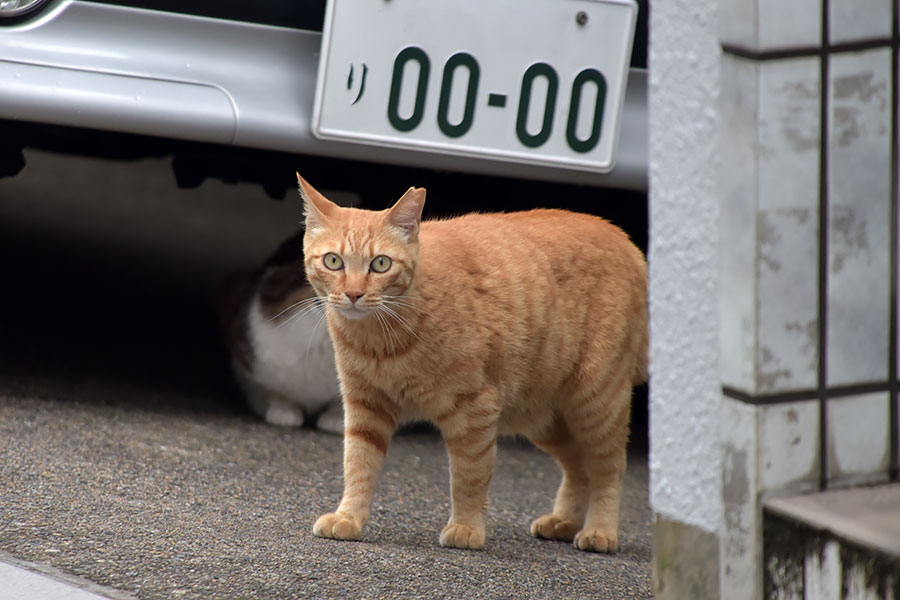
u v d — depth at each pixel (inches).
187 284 438.6
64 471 239.1
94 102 261.3
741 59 132.6
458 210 331.9
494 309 229.1
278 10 274.4
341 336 228.4
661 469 152.4
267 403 316.8
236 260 479.2
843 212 136.1
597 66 278.7
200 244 498.3
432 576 194.7
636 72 293.4
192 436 284.0
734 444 139.6
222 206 571.8
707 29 137.7
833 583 131.4
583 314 243.4
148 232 508.7
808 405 138.0
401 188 324.2
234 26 272.7
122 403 304.5
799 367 136.9
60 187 574.6
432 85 271.3
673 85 143.8
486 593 187.0
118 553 190.7
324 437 304.3
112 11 267.9
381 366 225.6
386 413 233.9
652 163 148.5
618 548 238.2
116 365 342.3
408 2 268.2
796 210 134.2
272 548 203.6
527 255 239.1
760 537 138.1
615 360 244.8
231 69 270.7
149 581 178.7
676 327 147.0
